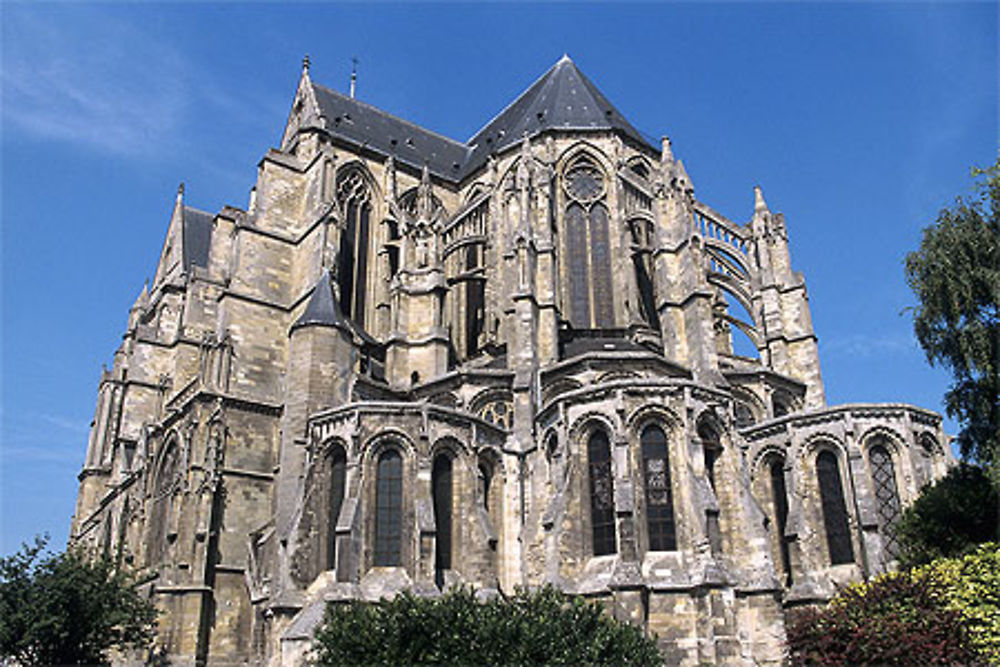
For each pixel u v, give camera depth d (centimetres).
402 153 7662
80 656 4362
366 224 7019
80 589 4322
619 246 6316
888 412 4441
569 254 6419
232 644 4784
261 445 5272
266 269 5984
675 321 5603
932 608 3083
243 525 5044
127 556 5609
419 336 5944
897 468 4397
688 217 5756
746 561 4044
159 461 5572
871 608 3158
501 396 5291
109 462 7488
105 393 7719
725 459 4266
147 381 7119
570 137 6725
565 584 4012
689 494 4038
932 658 2836
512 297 5444
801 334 5869
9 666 4588
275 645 4141
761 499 4634
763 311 6041
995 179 4100
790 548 4325
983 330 3847
